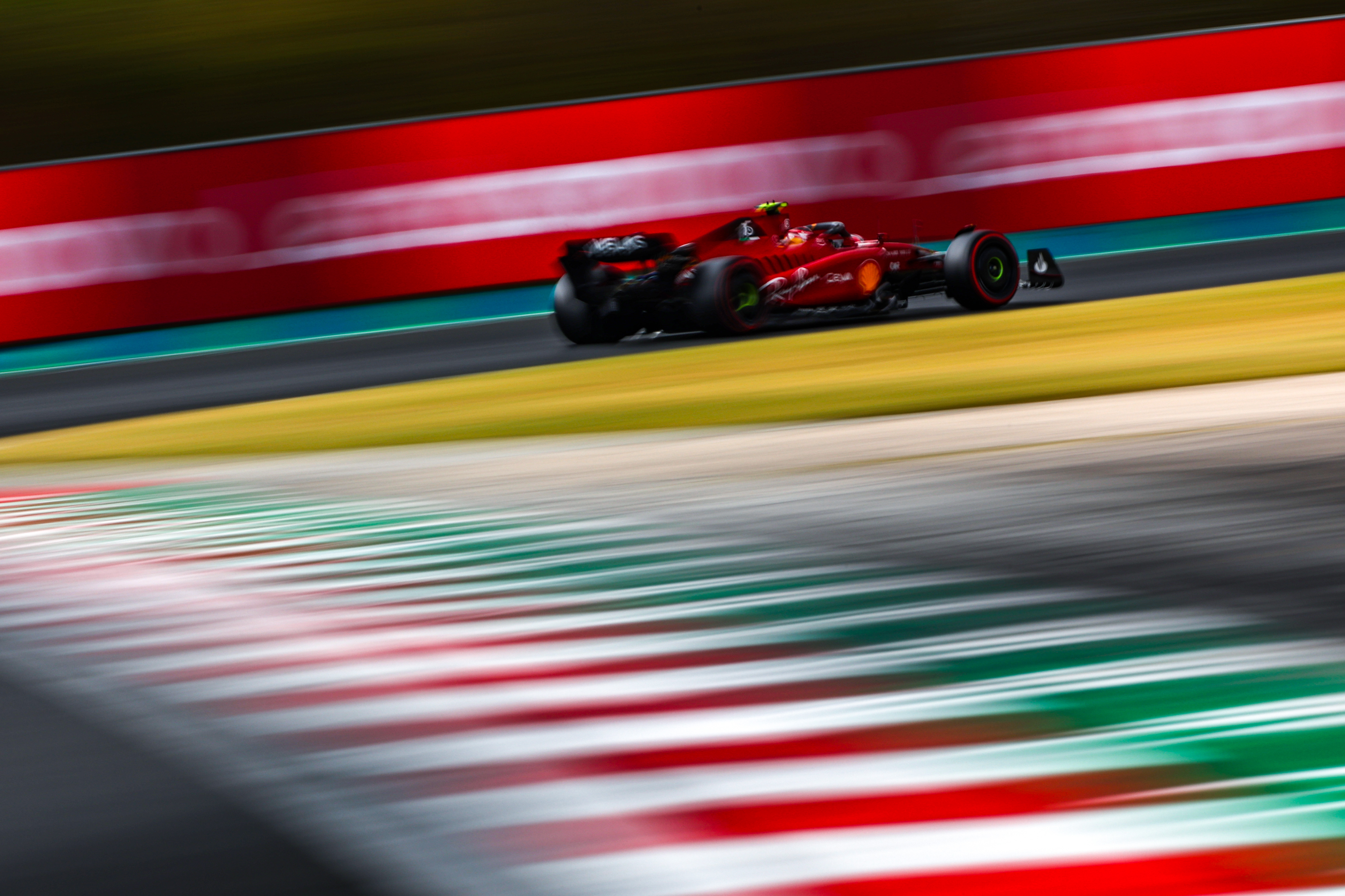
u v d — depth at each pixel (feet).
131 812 22.85
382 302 147.02
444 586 38.91
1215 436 54.29
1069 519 42.11
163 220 140.87
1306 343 81.92
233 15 195.11
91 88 180.34
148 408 105.09
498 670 30.32
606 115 150.61
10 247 136.46
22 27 190.08
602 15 199.00
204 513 54.90
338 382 109.81
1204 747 23.18
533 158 148.97
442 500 53.62
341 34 192.65
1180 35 160.76
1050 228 159.74
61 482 67.92
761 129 153.58
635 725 25.98
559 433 70.49
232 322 143.74
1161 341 88.22
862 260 118.52
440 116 151.64
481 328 142.61
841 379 82.53
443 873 19.65
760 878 19.06
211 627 36.14
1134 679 26.86
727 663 29.63
